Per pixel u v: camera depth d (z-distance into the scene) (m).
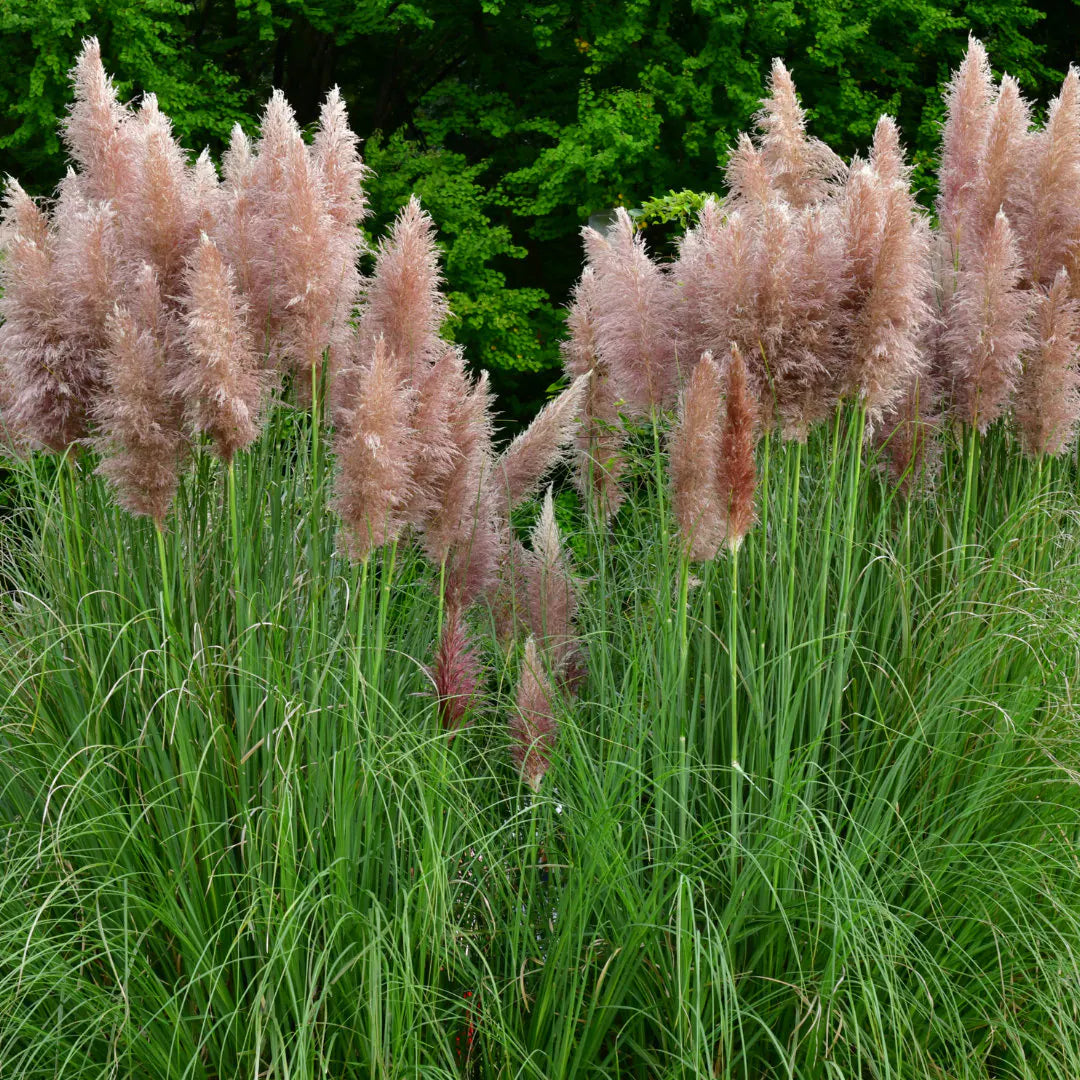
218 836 3.12
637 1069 3.15
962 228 4.59
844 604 3.55
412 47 12.66
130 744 3.21
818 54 10.37
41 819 3.28
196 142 10.73
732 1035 3.01
